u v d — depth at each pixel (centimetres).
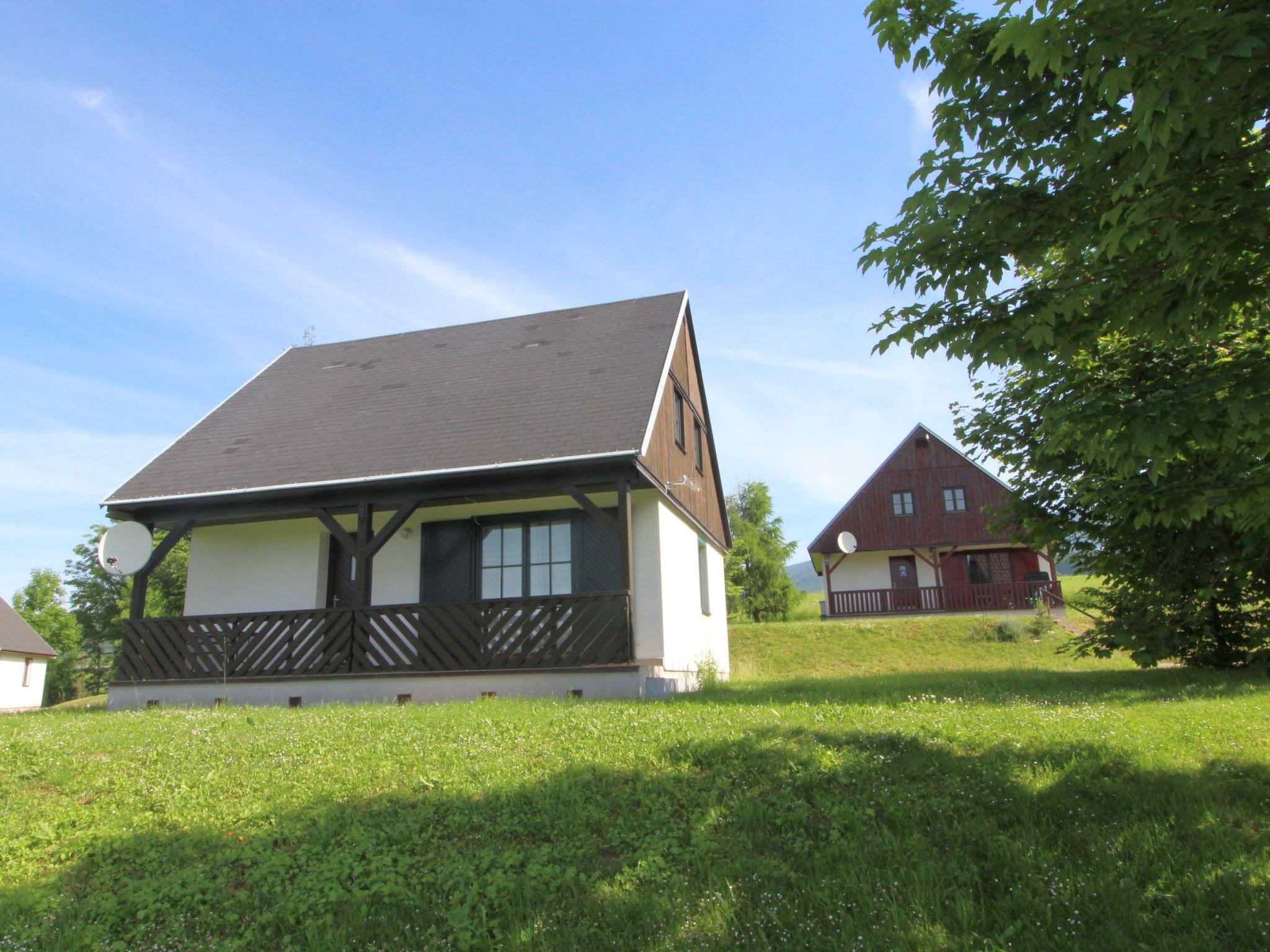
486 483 1205
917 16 529
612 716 769
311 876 463
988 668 2012
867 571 3497
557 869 455
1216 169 455
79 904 451
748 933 398
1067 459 1198
